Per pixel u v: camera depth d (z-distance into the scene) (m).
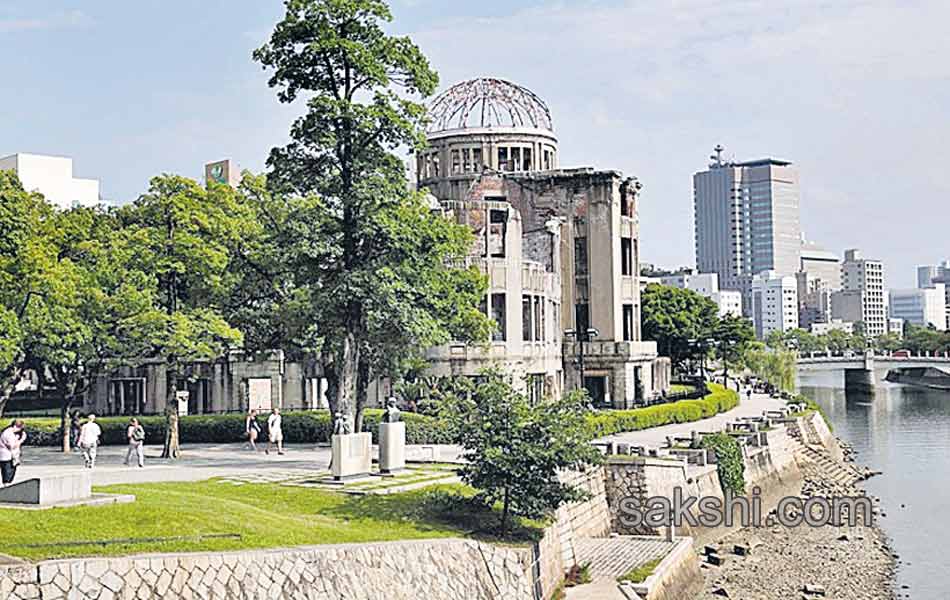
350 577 28.70
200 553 25.88
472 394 38.41
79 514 27.84
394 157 46.91
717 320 118.00
